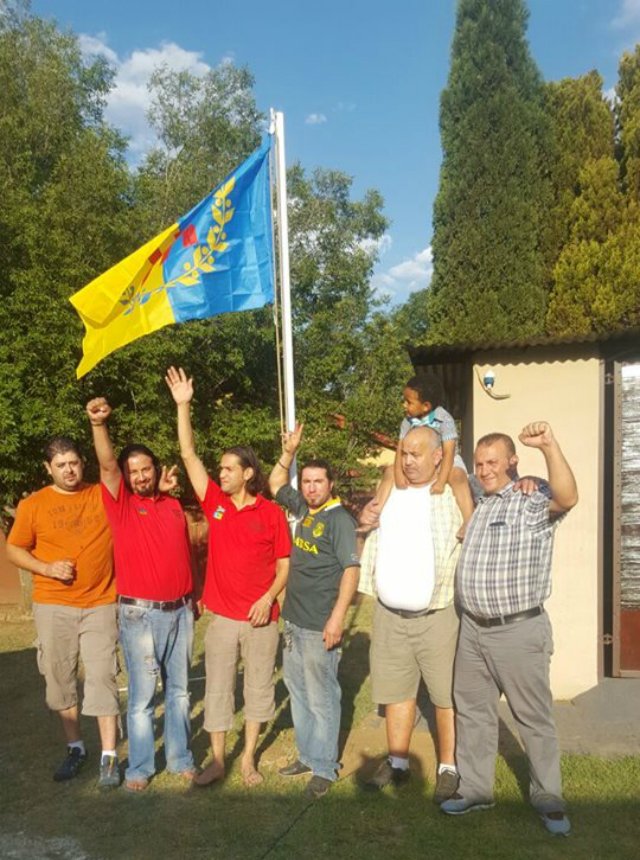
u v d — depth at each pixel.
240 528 3.98
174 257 5.07
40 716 5.24
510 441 3.67
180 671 4.07
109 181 9.81
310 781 3.91
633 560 5.34
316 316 12.91
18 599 10.09
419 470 3.84
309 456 11.24
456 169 14.45
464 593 3.55
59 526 4.03
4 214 9.21
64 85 12.88
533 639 3.44
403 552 3.80
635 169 13.89
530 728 3.51
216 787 3.96
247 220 5.30
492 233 14.06
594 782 3.92
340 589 3.90
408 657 3.88
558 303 13.88
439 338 14.41
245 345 12.02
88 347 4.77
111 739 4.02
